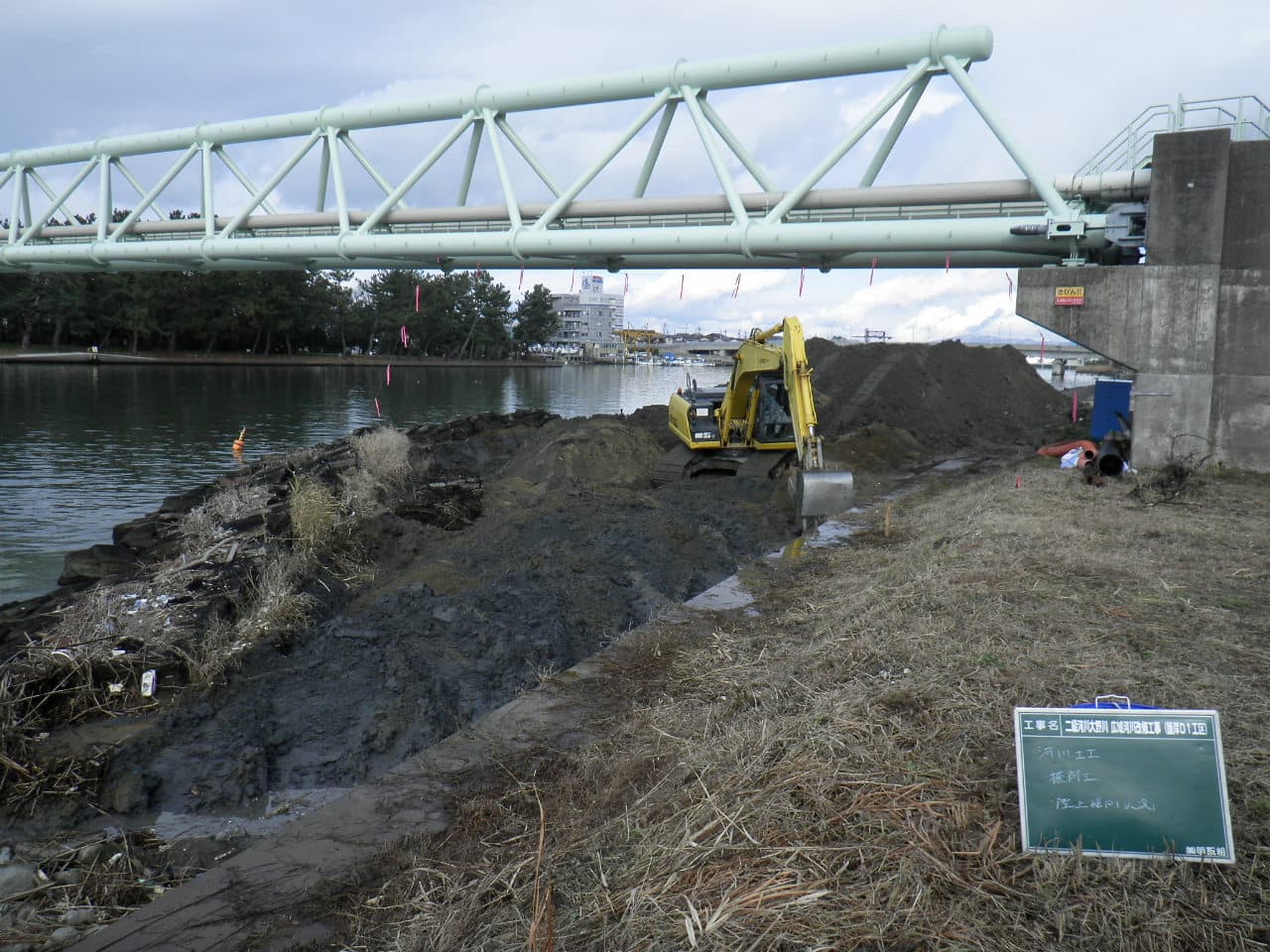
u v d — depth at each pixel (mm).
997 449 24797
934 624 6926
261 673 7883
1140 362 17031
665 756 5312
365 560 12266
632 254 27156
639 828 4277
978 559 8969
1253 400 16328
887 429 23609
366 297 116750
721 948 3180
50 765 6215
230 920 4137
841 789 4262
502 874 4109
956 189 21969
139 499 21047
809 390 13961
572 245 26828
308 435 33781
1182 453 16781
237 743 6547
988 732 4809
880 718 5098
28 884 4863
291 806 5918
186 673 7699
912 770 4395
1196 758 3590
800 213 24906
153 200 37781
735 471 18859
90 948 3955
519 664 7926
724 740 5156
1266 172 15945
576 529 13773
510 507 16266
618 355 170750
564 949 3412
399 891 4266
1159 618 7008
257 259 36250
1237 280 16297
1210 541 9875
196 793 6000
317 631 8875
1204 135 16234
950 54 21703
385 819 5051
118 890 4844
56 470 24641
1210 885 3439
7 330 81812
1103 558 8938
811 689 5883
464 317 116875
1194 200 16422
